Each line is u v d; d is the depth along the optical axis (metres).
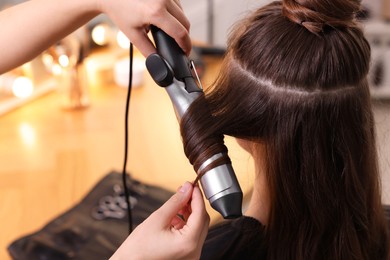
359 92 0.43
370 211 0.52
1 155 0.95
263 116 0.42
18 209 0.80
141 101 1.14
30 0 0.65
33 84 1.15
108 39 1.30
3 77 1.10
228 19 1.94
